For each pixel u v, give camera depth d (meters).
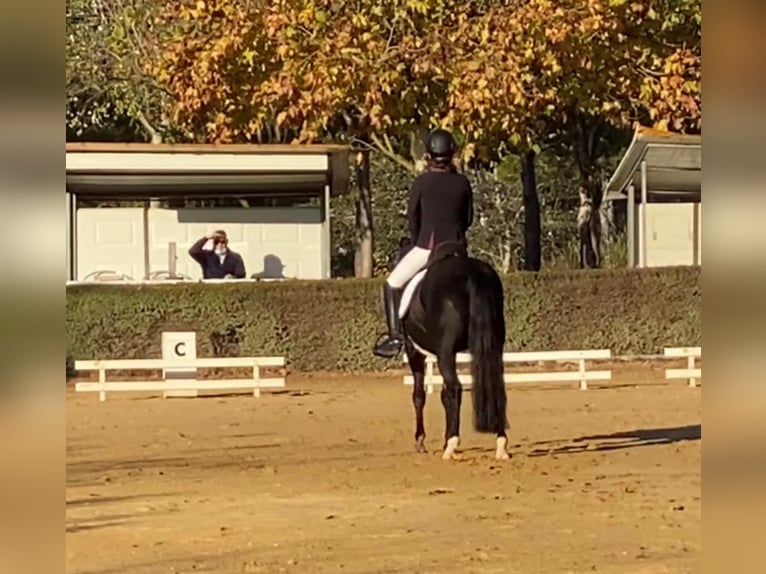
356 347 28.08
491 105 28.02
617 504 12.13
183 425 19.61
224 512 12.11
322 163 29.55
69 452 16.61
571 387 25.19
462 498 12.60
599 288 28.25
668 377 25.20
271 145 29.44
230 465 15.27
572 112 33.59
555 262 53.97
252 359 24.61
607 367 28.27
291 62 28.86
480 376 13.99
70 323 27.69
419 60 28.31
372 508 12.14
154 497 13.02
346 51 28.45
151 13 35.97
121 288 27.81
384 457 15.66
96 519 11.85
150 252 32.59
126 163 29.08
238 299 27.98
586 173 36.75
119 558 10.10
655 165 31.06
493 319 13.91
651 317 28.31
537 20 27.89
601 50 29.42
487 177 54.84
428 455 15.68
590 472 14.12
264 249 32.75
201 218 32.59
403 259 14.60
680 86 29.92
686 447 16.19
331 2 28.84
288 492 13.20
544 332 28.22
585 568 9.37
